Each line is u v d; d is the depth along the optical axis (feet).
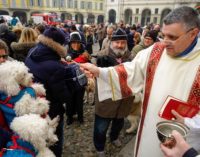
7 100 5.38
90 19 165.37
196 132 4.16
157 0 140.15
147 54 5.82
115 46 9.43
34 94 5.71
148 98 5.54
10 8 128.06
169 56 5.26
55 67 7.16
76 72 8.30
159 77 5.33
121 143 11.42
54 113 7.68
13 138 5.03
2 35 13.78
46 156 5.07
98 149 9.75
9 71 5.29
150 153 5.48
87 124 13.25
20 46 10.22
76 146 11.14
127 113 9.40
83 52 12.73
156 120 5.27
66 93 7.59
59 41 7.31
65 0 149.28
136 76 6.04
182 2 129.90
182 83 4.99
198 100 4.87
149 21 148.05
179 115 4.54
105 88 6.37
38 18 83.46
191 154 3.24
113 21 163.94
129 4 152.76
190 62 4.96
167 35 4.77
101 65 9.45
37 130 4.82
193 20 4.56
